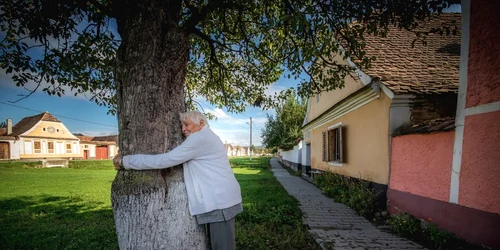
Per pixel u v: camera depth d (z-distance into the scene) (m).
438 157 4.35
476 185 3.55
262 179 13.98
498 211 3.21
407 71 6.43
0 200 7.90
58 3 2.85
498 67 3.26
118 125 2.22
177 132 2.33
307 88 5.14
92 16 3.29
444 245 3.71
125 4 2.33
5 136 38.19
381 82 5.91
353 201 6.61
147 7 2.17
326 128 11.39
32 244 4.06
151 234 2.04
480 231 3.45
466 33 3.79
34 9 2.87
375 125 6.64
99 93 4.75
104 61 4.03
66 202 7.59
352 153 8.28
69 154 46.75
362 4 3.19
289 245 3.85
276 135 27.41
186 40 2.42
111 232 4.55
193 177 2.20
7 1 2.73
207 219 2.17
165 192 2.13
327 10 3.27
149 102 2.11
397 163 5.65
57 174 17.69
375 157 6.65
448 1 3.09
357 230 4.75
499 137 3.22
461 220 3.79
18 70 3.14
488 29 3.42
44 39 3.13
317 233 4.47
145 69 2.11
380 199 6.16
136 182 2.05
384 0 3.21
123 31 2.28
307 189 10.12
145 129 2.10
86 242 4.09
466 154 3.73
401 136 5.52
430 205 4.49
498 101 3.25
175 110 2.33
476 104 3.58
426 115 5.86
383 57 7.17
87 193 9.29
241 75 5.94
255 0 3.62
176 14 2.49
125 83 2.14
